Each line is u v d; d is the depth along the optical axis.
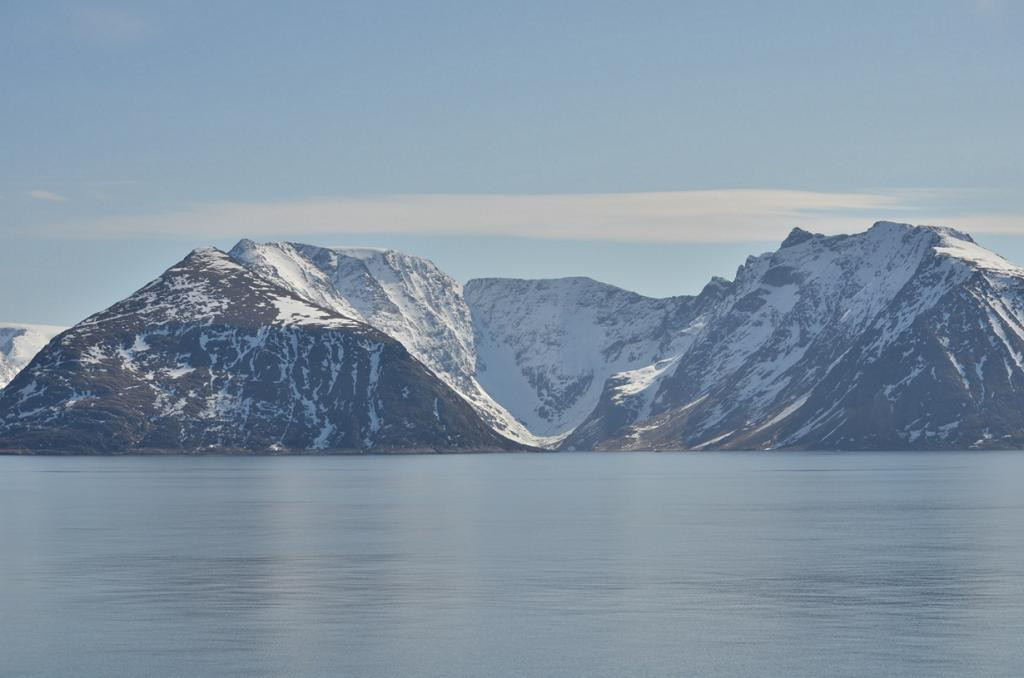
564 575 165.88
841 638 124.81
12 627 130.75
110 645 122.44
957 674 111.19
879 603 143.50
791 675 111.12
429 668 113.69
